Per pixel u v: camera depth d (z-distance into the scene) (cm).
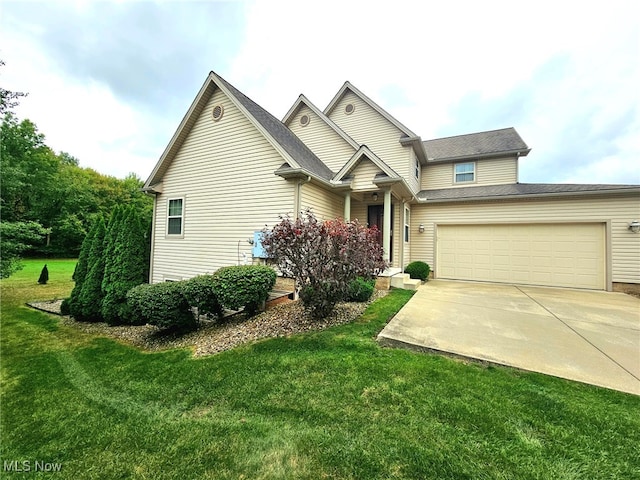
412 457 202
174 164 989
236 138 855
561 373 310
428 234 1148
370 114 1196
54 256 2527
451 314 549
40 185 2192
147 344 518
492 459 197
